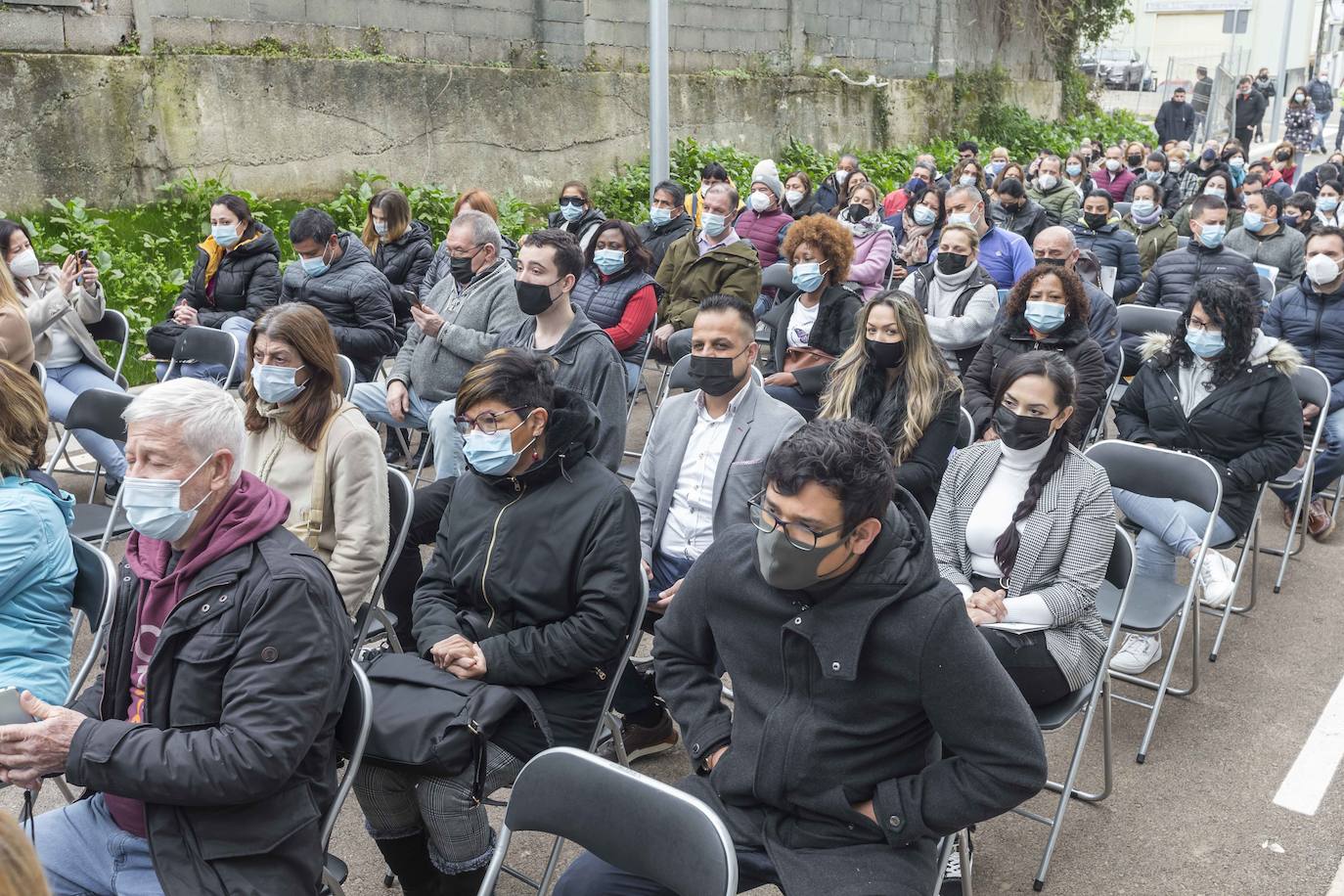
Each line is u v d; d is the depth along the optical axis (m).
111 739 2.19
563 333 4.51
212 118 9.59
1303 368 5.46
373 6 10.88
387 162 10.97
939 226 9.27
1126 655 4.53
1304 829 3.53
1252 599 5.11
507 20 12.12
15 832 1.26
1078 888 3.25
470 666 2.86
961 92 20.14
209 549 2.32
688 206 9.70
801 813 2.29
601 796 2.18
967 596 3.53
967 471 3.73
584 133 12.94
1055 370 3.50
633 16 13.72
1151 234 9.92
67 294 6.00
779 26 16.17
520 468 3.03
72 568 2.96
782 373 5.77
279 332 3.31
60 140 8.66
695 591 2.50
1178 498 4.21
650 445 3.95
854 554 2.16
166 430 2.29
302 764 2.36
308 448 3.43
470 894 2.87
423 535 4.19
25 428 2.95
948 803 2.18
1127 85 35.72
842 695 2.22
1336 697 4.36
